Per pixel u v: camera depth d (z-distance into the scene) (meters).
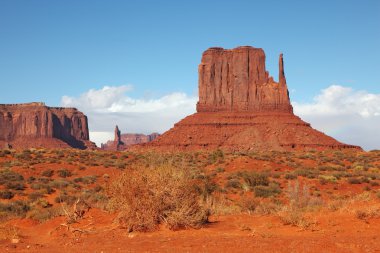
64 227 17.14
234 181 41.72
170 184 16.30
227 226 16.41
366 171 55.50
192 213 16.34
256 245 12.55
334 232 14.53
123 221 16.39
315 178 46.75
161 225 16.03
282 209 20.16
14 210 26.38
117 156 78.00
